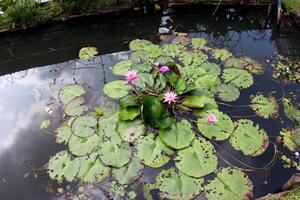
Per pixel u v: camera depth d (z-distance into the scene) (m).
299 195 1.18
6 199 1.28
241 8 2.25
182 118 1.49
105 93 1.64
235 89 1.65
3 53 2.07
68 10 2.10
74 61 1.99
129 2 2.19
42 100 1.70
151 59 1.83
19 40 2.08
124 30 2.21
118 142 1.40
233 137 1.42
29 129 1.55
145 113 1.45
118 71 1.78
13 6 2.01
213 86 1.65
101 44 2.13
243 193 1.23
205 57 1.84
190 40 2.03
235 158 1.36
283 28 2.12
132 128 1.45
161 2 2.24
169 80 1.61
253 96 1.64
